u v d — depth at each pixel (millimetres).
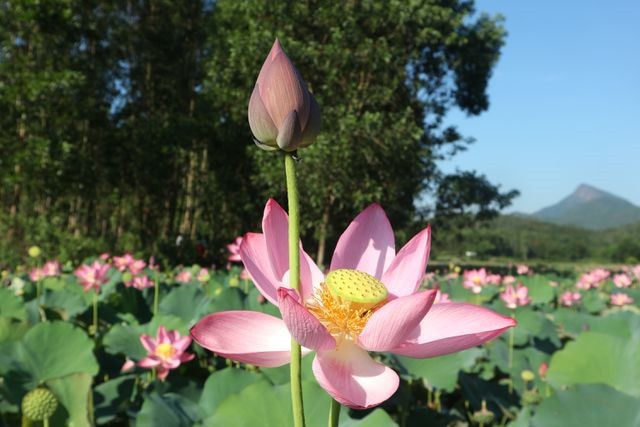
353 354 1041
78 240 12297
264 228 1091
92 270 4219
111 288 5770
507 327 997
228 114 17531
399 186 14812
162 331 2846
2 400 2619
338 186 13508
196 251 15070
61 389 2398
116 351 3301
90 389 2418
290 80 882
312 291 1181
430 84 17797
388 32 14977
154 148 16219
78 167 13266
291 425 1888
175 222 21109
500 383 3584
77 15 14055
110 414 2709
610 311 6008
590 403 2160
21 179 12383
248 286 5145
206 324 1017
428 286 7043
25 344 2881
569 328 4480
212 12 18906
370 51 14000
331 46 13781
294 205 918
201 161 19438
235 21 16625
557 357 3029
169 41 18125
